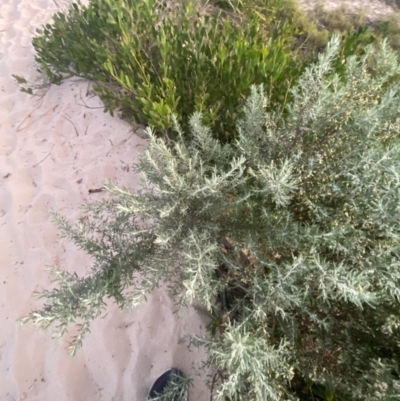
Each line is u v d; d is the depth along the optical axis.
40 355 1.73
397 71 1.58
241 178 1.51
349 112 1.39
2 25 3.35
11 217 2.15
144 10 2.32
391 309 1.27
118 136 2.39
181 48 2.15
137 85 1.99
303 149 1.50
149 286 1.32
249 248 1.32
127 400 1.61
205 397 1.57
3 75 2.90
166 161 1.41
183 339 1.67
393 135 1.44
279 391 1.20
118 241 1.46
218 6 3.04
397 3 3.08
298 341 1.37
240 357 1.03
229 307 1.62
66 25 2.61
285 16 2.89
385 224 1.14
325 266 1.14
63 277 1.30
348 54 2.09
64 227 1.46
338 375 1.28
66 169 2.30
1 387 1.67
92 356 1.71
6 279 1.95
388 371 1.12
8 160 2.38
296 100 1.36
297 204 1.46
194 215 1.49
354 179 1.24
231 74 1.96
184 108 2.07
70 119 2.53
